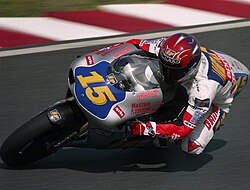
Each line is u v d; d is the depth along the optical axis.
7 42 28.52
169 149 21.84
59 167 20.42
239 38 29.05
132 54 19.98
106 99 18.59
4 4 31.80
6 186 19.33
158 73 19.50
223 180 20.11
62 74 26.23
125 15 30.75
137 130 19.03
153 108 19.38
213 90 19.42
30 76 26.06
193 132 20.14
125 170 20.45
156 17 30.67
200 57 19.22
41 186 19.38
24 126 19.34
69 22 30.02
